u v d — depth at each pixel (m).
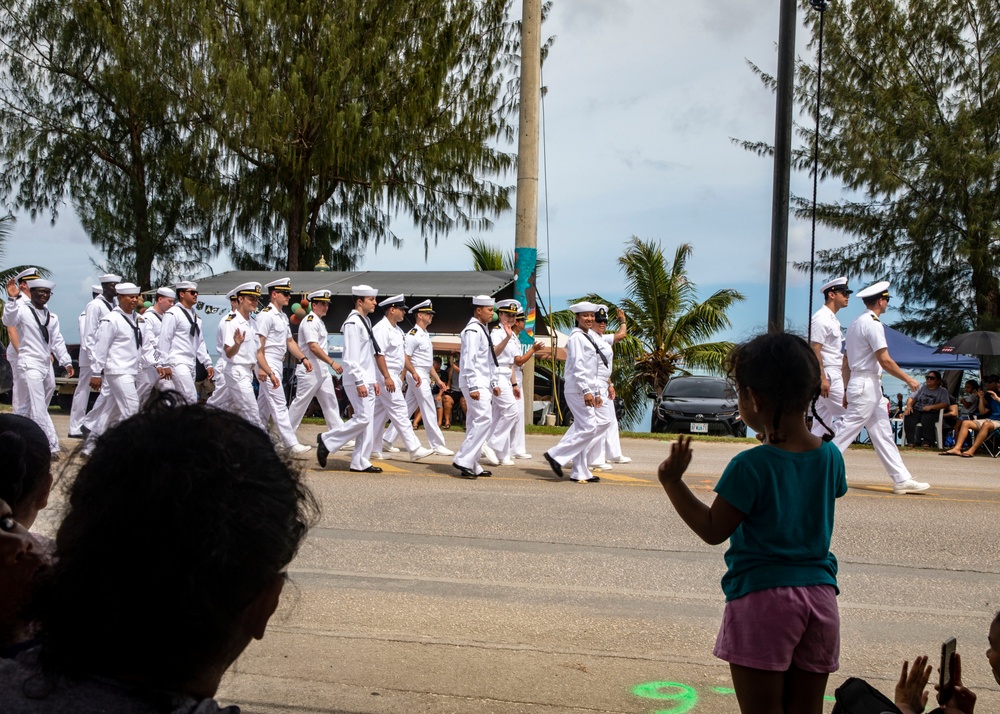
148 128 31.05
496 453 12.67
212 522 1.33
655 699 4.36
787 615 2.96
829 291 10.87
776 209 10.23
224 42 27.83
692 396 21.23
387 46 28.77
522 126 19.17
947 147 26.84
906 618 5.79
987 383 18.81
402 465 12.20
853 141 28.00
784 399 3.02
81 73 30.64
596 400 10.80
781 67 10.12
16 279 12.12
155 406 1.44
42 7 30.08
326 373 13.24
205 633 1.36
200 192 29.31
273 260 32.28
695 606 5.91
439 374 22.38
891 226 28.69
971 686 4.62
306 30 28.73
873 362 10.40
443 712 4.16
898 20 28.27
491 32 29.97
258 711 4.12
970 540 7.99
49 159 30.59
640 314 30.61
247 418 1.53
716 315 30.03
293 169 29.02
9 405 20.75
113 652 1.33
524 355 13.26
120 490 1.34
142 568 1.31
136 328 12.93
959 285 28.42
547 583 6.40
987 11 27.39
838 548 7.61
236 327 11.91
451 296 23.39
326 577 6.43
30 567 1.89
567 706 4.25
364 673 4.61
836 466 3.12
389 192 30.81
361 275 25.78
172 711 1.33
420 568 6.73
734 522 3.02
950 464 15.16
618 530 8.08
